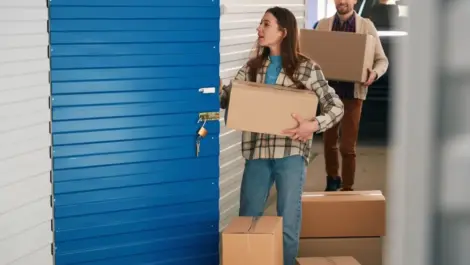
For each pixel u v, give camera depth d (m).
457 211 0.52
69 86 3.15
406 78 0.54
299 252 3.73
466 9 0.51
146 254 3.44
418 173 0.53
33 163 3.03
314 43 5.06
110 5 3.19
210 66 3.47
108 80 3.23
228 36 4.52
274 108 3.22
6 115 2.85
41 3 3.01
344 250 3.74
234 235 2.90
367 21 5.26
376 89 7.98
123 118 3.29
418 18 0.52
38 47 3.02
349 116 5.26
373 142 7.87
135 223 3.39
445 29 0.52
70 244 3.24
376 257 3.73
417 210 0.53
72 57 3.13
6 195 2.87
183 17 3.37
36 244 3.09
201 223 3.56
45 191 3.13
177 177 3.47
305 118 3.22
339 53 5.02
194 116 3.46
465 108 0.52
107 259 3.34
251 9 4.89
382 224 3.73
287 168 3.38
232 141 4.70
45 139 3.11
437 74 0.52
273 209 5.33
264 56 3.51
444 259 0.52
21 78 2.92
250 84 3.36
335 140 5.44
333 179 5.50
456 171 0.52
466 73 0.52
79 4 3.12
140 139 3.35
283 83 3.43
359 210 3.72
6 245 2.89
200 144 3.49
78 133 3.19
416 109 0.53
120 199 3.34
